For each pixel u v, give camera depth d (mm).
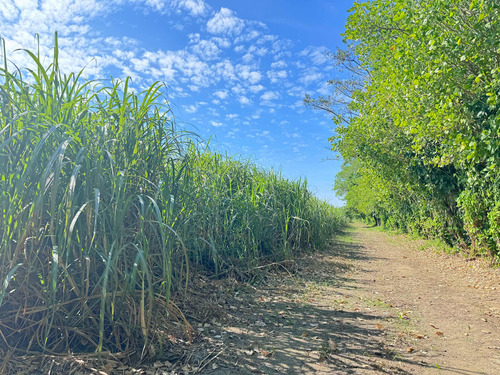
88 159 2994
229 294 5340
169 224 3547
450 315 5238
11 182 2754
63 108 3121
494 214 8117
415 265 10266
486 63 5750
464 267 9234
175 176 4285
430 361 3494
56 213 2941
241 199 7086
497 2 5051
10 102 2836
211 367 3041
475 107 6680
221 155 7309
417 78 6695
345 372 3145
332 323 4602
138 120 3627
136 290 3322
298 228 9789
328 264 9227
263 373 3037
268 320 4520
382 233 24859
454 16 6000
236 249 6676
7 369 2562
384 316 5047
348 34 9062
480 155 6191
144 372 2795
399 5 6430
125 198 3336
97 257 3168
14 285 2867
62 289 3021
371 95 11273
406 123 8109
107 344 3096
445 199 11500
